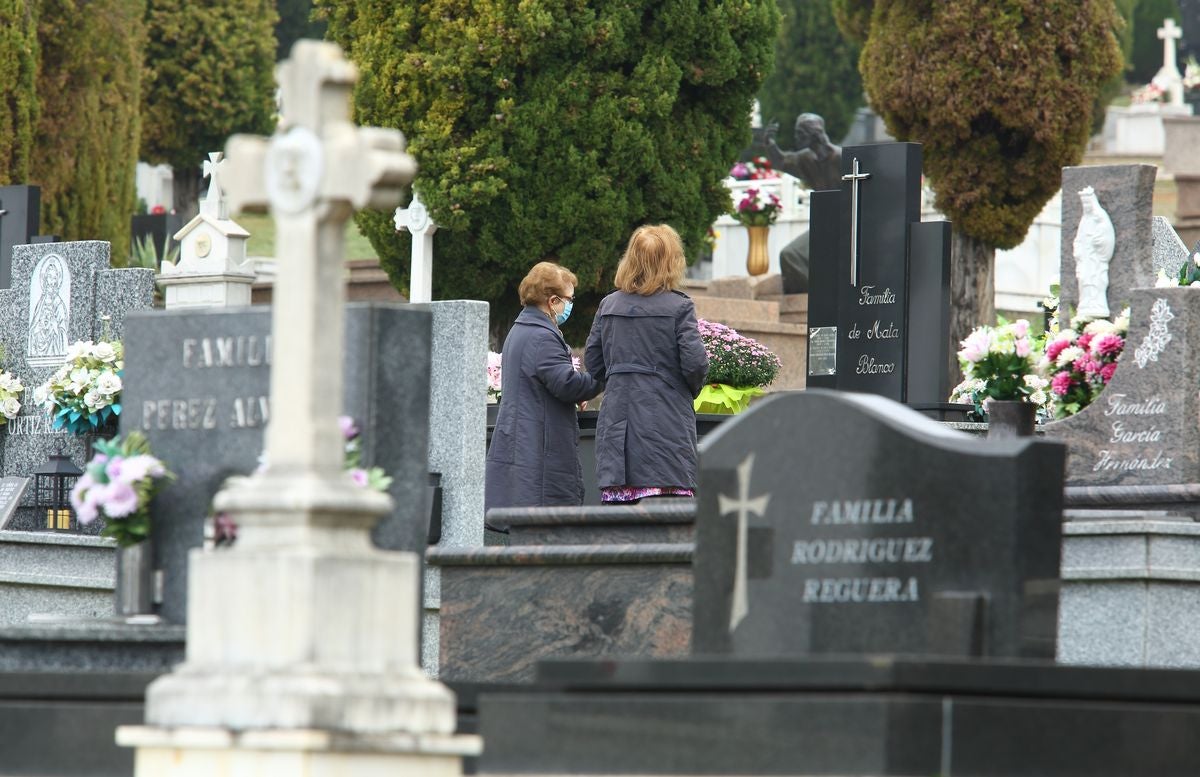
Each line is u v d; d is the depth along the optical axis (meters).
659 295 24.88
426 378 18.28
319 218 13.66
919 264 37.19
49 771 16.25
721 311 51.31
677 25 43.22
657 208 43.78
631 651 20.28
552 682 14.64
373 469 17.64
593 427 33.00
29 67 52.25
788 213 60.47
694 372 24.67
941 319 36.88
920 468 14.91
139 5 58.19
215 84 81.06
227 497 13.67
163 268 40.12
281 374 13.66
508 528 23.06
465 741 13.71
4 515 31.31
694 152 43.97
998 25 47.72
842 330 37.97
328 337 13.70
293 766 13.01
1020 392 26.44
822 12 100.50
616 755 14.20
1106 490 24.30
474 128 43.28
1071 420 25.92
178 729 13.45
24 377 34.62
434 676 23.64
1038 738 13.32
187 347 18.11
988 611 14.49
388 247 44.62
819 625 15.20
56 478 31.83
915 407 36.41
